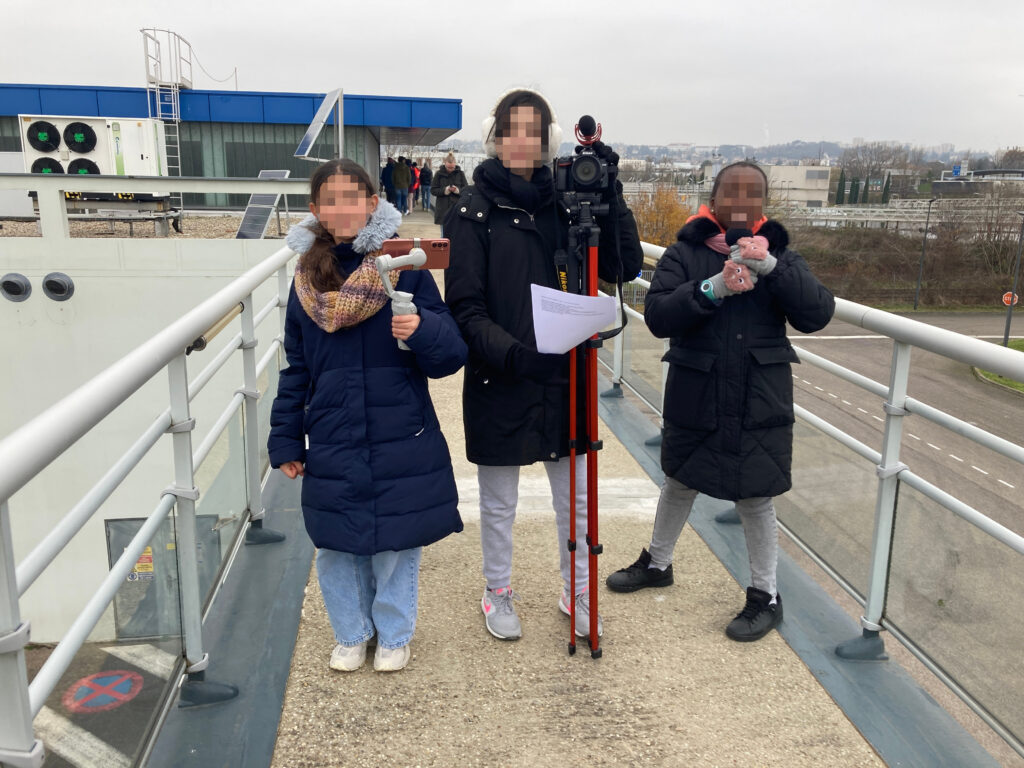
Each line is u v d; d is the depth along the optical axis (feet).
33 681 4.66
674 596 9.51
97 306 29.09
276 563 9.96
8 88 71.92
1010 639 6.52
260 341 14.32
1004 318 185.68
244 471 10.30
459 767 6.70
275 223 38.50
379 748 6.91
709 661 8.21
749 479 7.94
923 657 7.60
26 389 29.25
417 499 7.13
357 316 6.71
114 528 9.60
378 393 6.94
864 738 7.09
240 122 70.54
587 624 8.29
